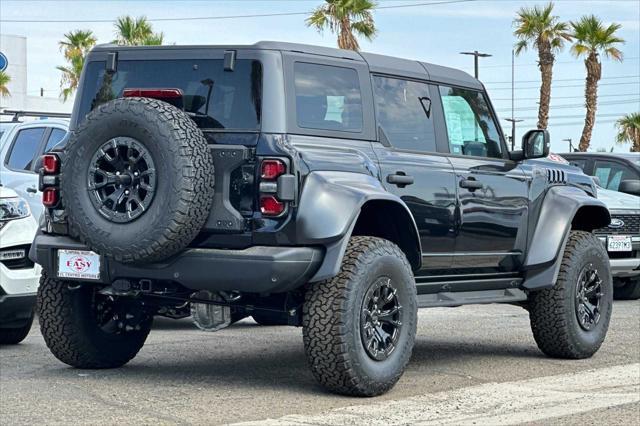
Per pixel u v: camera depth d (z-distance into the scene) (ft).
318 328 24.02
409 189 26.81
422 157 27.61
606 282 32.55
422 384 26.96
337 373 24.18
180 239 23.67
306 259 23.71
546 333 31.50
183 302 26.35
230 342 33.94
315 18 125.49
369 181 25.11
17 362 29.17
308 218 23.63
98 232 23.95
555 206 31.48
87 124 24.20
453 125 29.19
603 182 55.62
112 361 28.12
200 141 23.79
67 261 25.68
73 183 24.27
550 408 24.21
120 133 23.88
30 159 42.01
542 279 31.01
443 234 27.91
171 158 23.41
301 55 25.21
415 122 27.94
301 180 23.84
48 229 26.13
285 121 24.36
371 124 26.50
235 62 24.82
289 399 24.27
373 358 24.76
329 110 25.50
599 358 32.24
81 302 27.17
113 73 26.40
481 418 22.93
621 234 50.80
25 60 191.42
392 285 25.12
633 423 22.80
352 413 22.95
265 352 31.83
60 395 24.26
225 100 24.73
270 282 23.58
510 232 30.22
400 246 26.86
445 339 35.96
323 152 24.62
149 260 24.02
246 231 23.88
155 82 25.71
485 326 39.63
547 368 30.14
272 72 24.53
